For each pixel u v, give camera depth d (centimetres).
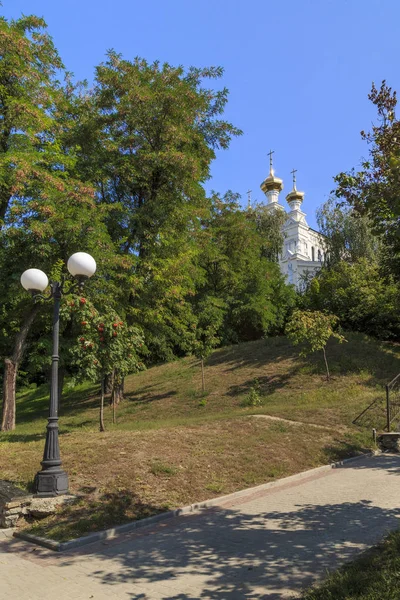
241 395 2069
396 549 492
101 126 2055
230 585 462
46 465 753
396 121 773
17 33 1581
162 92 1969
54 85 1897
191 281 2239
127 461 916
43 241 1530
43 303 1647
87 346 1255
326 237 3450
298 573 477
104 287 1798
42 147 1792
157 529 673
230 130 2253
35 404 2994
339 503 752
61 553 595
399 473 958
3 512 705
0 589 487
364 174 780
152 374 2859
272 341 2841
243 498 823
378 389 1862
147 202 2091
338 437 1252
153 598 445
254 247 3362
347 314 2888
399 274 2088
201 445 1057
